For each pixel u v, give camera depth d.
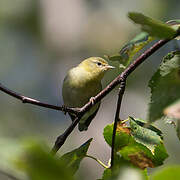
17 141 1.59
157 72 3.19
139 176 1.65
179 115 2.33
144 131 4.00
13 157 1.57
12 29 17.55
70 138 15.66
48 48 17.72
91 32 17.31
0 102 15.97
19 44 17.73
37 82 17.61
